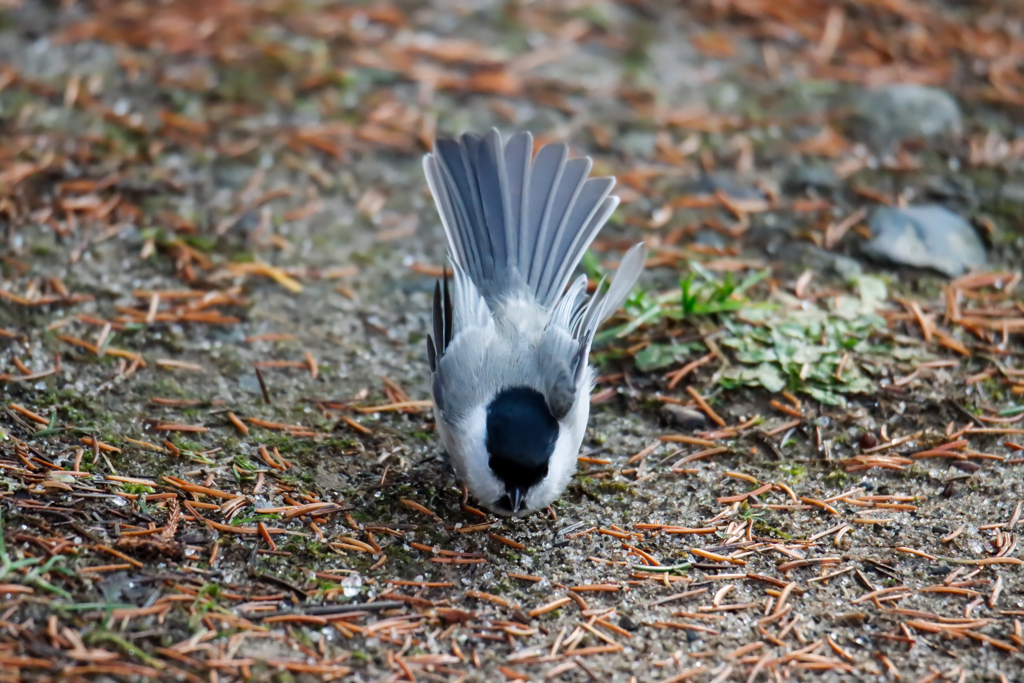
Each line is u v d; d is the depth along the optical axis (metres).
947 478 9.62
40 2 16.30
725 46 16.28
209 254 12.21
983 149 14.31
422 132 14.32
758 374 10.76
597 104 15.05
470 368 8.80
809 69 15.84
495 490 8.33
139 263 11.88
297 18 16.44
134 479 8.96
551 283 9.73
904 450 10.01
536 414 8.35
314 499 9.06
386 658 7.56
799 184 13.72
